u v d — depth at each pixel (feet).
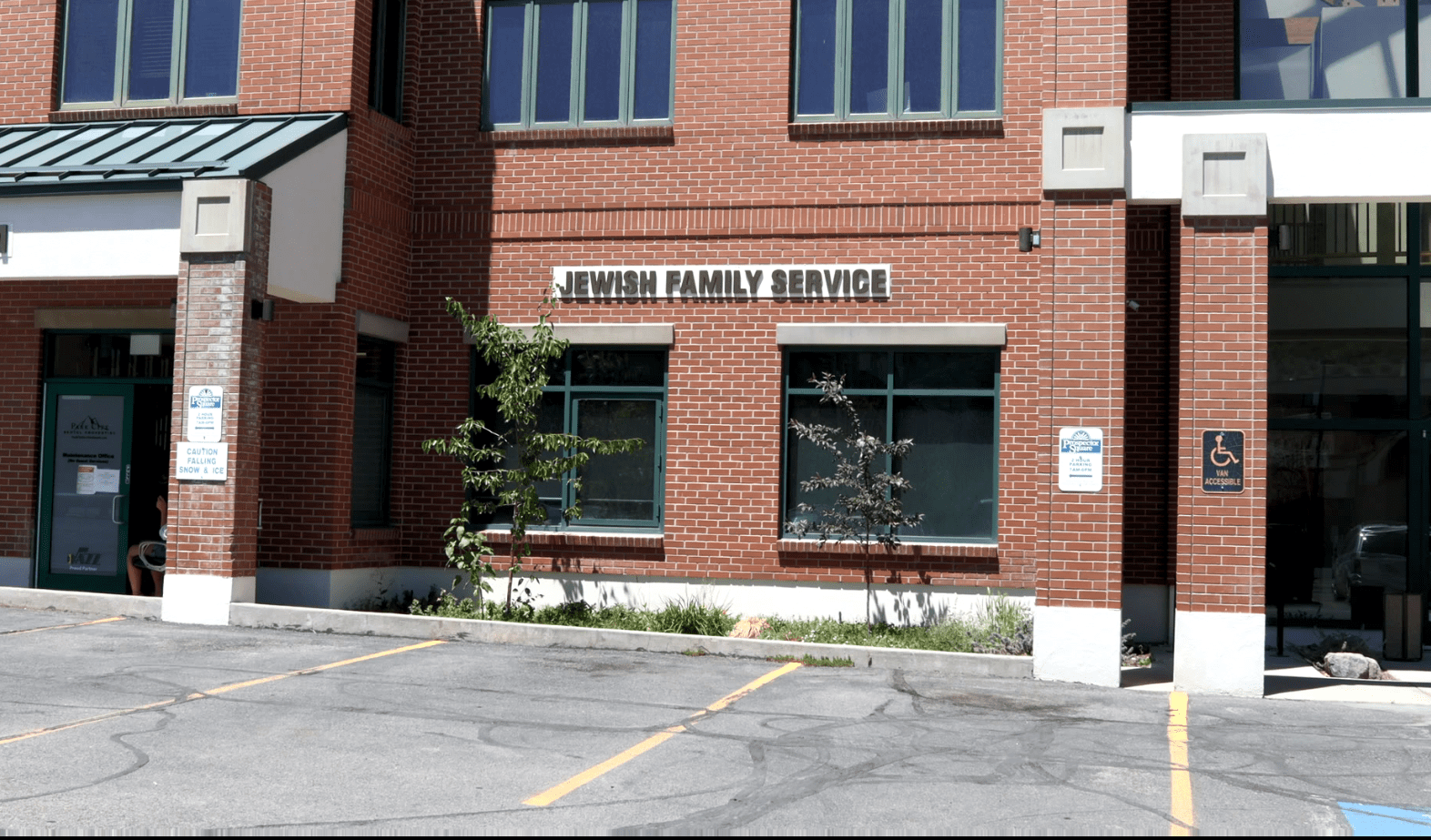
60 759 24.85
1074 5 40.22
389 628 42.57
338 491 47.57
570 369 50.80
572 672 36.60
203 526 43.45
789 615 48.24
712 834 20.93
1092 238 39.63
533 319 50.93
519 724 29.17
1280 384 50.44
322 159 46.78
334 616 42.83
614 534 49.49
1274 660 45.88
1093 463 39.09
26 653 36.68
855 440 44.98
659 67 51.03
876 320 48.32
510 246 51.37
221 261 43.29
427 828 20.90
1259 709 35.06
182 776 23.80
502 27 52.49
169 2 51.60
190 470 43.57
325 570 47.24
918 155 48.34
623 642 41.47
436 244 51.98
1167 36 50.44
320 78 48.75
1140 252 49.70
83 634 40.24
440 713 30.19
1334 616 49.65
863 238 48.57
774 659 40.37
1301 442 50.26
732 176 49.60
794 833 21.08
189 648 38.37
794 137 49.21
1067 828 21.81
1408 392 49.42
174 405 43.80
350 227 48.14
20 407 52.70
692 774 24.94
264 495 47.88
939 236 48.06
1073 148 39.73
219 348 43.29
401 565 51.55
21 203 44.62
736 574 48.65
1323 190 38.91
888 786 24.30
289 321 47.91
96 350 52.60
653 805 22.61
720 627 45.52
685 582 49.11
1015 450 47.16
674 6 50.85
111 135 49.37
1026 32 47.88
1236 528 38.29
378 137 49.85
